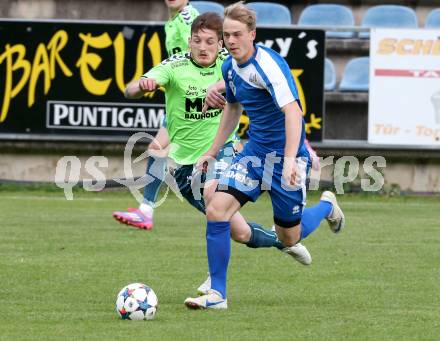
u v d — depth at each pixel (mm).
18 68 43469
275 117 19906
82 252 27391
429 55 42625
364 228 33688
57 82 43438
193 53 24156
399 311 19516
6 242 29172
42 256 26562
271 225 33625
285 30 42875
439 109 42812
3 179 44969
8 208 38375
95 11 50562
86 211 37875
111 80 43312
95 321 18203
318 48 42875
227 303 20312
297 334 17156
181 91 24469
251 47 19609
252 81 19672
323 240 30609
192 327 17688
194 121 24438
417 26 51812
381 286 22547
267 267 25344
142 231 32250
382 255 27484
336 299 20875
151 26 43281
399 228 33750
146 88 22234
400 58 42625
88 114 43469
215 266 19688
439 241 30484
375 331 17531
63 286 22125
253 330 17469
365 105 47562
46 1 50188
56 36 43406
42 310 19312
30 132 43594
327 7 50688
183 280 23094
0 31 43344
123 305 18359
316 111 42969
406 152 44688
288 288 22234
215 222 19688
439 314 19219
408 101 42781
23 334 17000
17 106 43562
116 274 23828
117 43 43281
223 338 16750
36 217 35656
